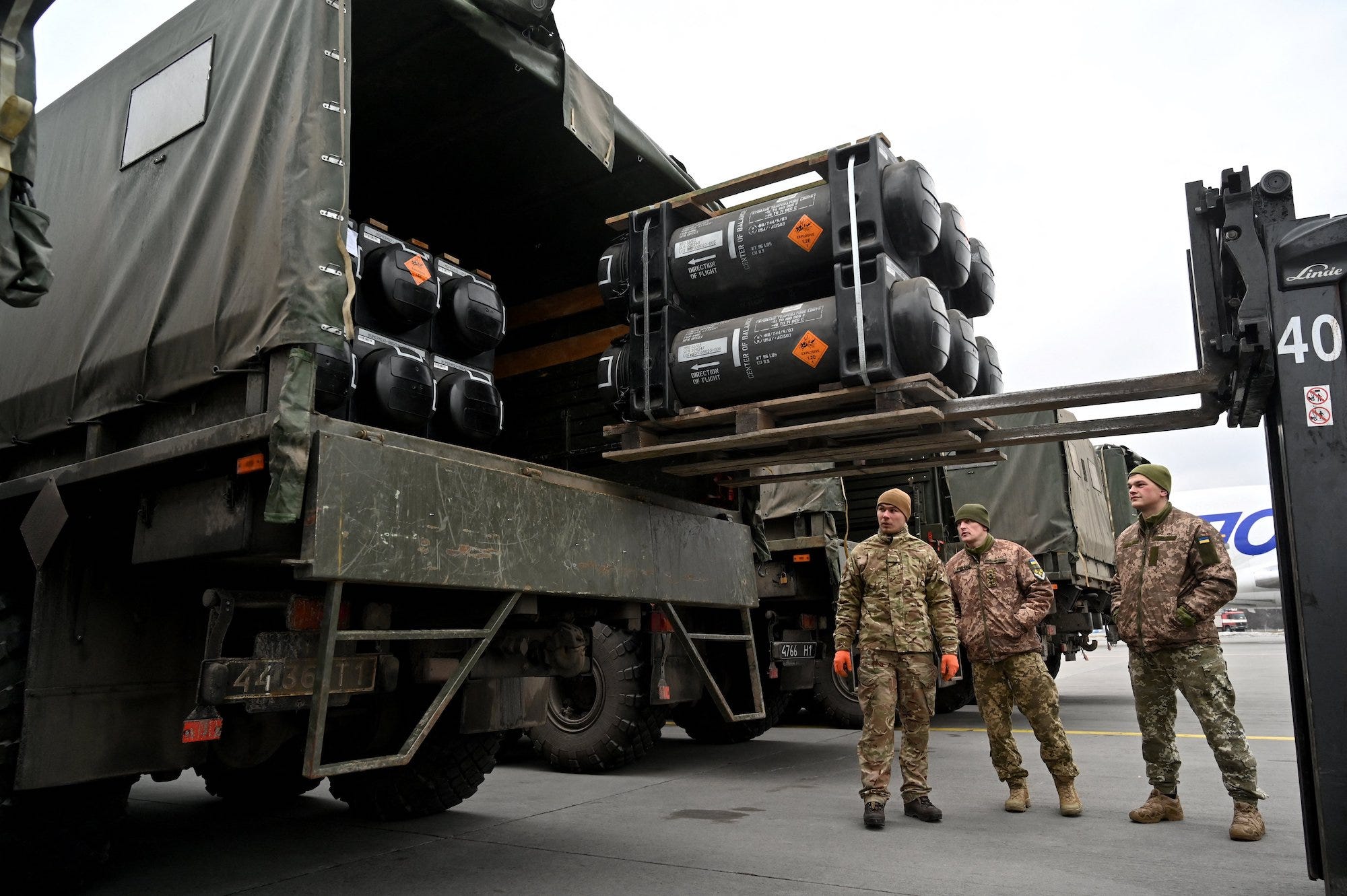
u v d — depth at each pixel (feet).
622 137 14.08
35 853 9.64
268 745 11.07
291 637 9.71
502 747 20.93
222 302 9.53
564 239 17.62
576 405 17.74
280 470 8.54
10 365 12.16
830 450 13.66
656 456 13.58
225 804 15.93
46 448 11.75
